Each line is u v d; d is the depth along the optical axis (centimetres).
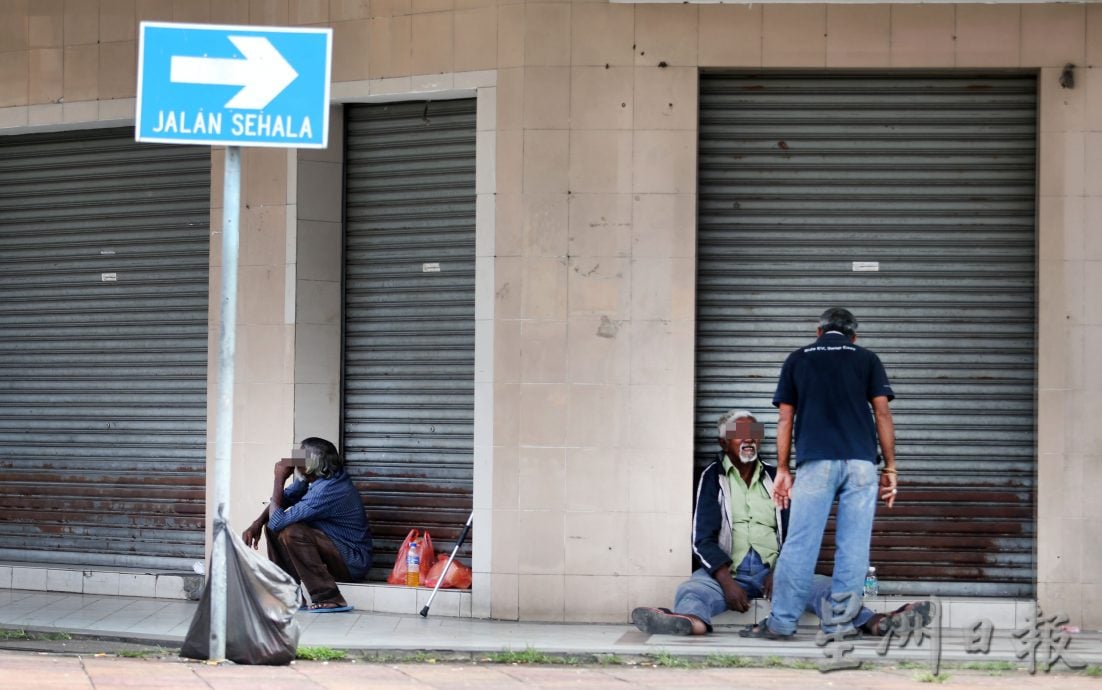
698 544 980
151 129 749
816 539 901
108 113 1151
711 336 1045
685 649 878
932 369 1030
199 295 1155
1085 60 1002
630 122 1021
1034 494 1012
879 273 1034
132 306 1179
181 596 1124
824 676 798
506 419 1025
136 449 1173
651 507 1009
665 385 1012
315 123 749
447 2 1059
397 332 1117
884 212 1034
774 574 918
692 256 1014
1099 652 887
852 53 1012
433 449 1105
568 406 1019
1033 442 1017
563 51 1027
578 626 995
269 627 793
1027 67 1005
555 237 1023
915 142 1033
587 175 1023
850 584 903
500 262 1030
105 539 1180
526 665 854
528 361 1023
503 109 1034
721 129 1043
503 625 996
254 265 1111
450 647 887
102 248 1191
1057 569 995
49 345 1206
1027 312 1023
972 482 1023
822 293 1038
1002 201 1027
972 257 1029
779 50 1015
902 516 1026
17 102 1181
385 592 1060
